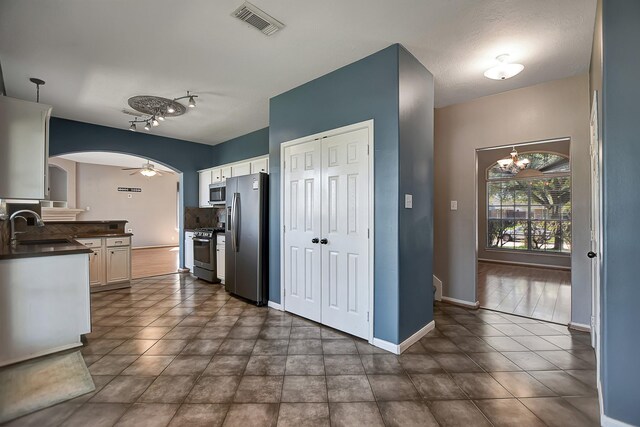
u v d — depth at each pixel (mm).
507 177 7195
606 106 1667
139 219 10141
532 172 6934
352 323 2902
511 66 2734
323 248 3160
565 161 6535
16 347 2377
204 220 6500
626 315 1621
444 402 1912
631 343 1607
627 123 1616
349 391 2025
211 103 4074
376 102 2738
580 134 3162
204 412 1802
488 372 2270
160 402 1894
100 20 2318
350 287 2920
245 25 2389
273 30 2453
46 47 2699
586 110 3141
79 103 4043
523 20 2318
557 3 2127
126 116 4590
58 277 2562
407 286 2711
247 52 2781
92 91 3656
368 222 2764
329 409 1840
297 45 2668
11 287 2361
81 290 2670
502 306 3879
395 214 2584
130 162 9039
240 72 3158
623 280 1628
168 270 6387
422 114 2979
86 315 2695
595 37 2318
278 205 3734
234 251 4297
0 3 2098
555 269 6461
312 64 2992
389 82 2656
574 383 2119
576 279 3107
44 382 2119
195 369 2297
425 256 3035
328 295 3121
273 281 3803
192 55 2844
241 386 2074
